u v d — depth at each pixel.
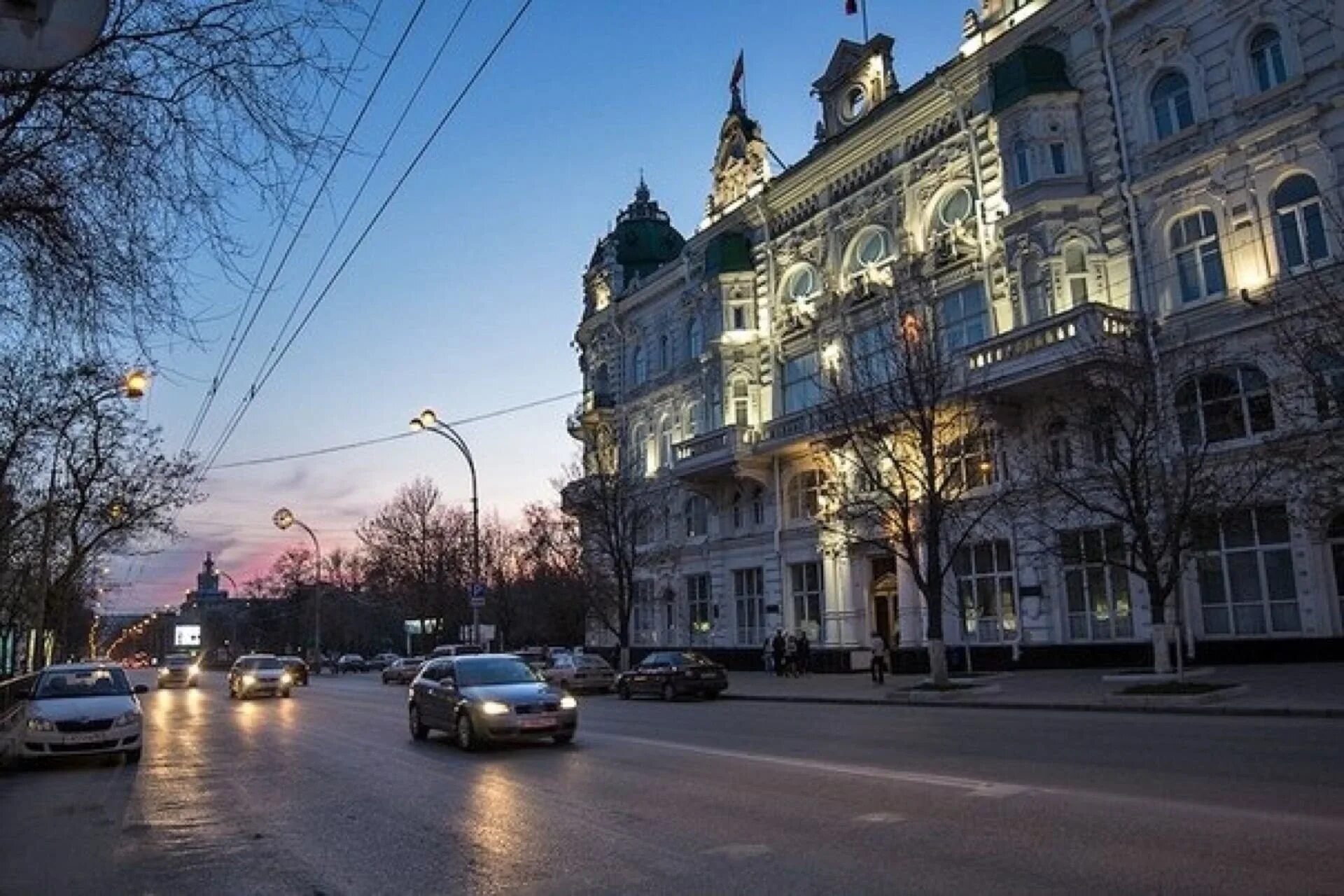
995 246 31.59
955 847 7.74
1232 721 16.12
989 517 30.58
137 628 167.38
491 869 7.89
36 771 15.93
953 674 29.70
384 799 11.73
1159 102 27.95
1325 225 23.89
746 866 7.52
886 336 33.94
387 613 100.12
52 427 25.41
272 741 19.53
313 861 8.52
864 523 34.75
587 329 56.31
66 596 49.38
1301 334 19.58
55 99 8.14
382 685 53.16
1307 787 9.57
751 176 44.72
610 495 45.00
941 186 34.16
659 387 49.66
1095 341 25.61
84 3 4.34
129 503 36.69
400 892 7.34
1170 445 24.78
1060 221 29.30
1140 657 26.91
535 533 70.06
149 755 17.80
